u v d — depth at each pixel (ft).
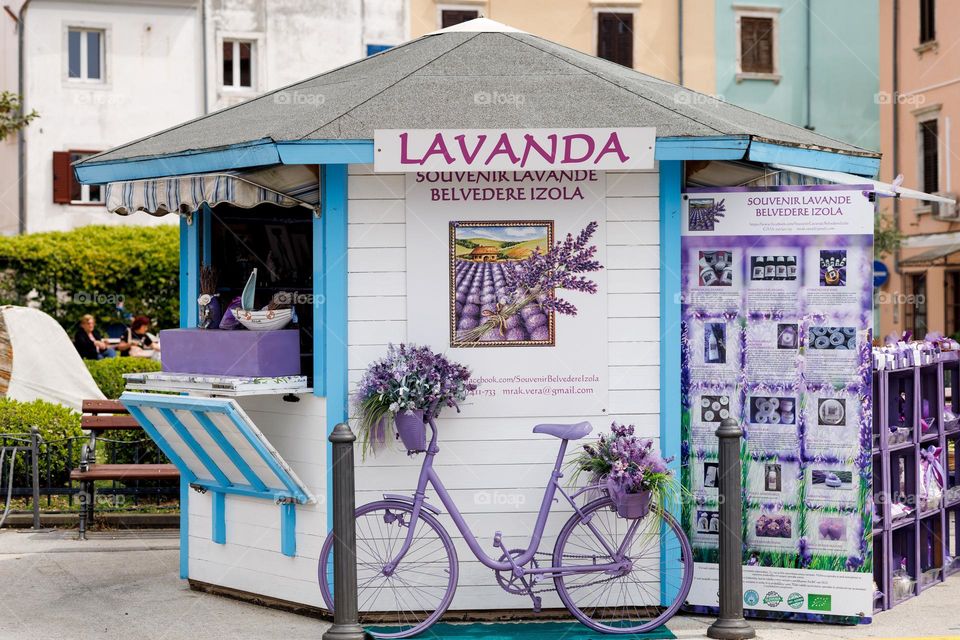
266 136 21.09
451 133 20.95
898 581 24.79
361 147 21.03
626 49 103.65
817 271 22.63
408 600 22.47
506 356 22.40
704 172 23.80
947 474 27.73
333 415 22.38
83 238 88.99
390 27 104.47
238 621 22.77
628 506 21.20
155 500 35.45
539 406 22.45
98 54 102.01
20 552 29.53
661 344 22.66
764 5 104.47
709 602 22.85
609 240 22.54
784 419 22.75
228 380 21.84
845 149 23.25
